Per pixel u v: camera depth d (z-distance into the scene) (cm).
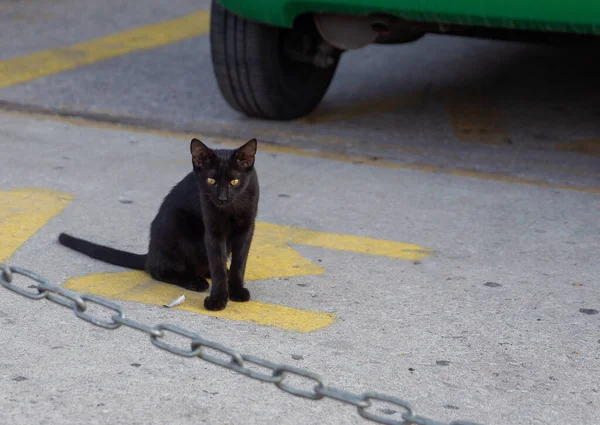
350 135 979
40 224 689
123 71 1192
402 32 929
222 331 525
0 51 1237
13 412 427
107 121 1008
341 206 764
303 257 650
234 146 933
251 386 460
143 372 470
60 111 1025
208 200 558
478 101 1131
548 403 454
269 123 1009
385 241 686
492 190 817
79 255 634
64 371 466
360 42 880
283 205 761
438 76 1248
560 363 498
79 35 1349
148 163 862
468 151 938
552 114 1080
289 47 961
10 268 400
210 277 625
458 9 769
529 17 748
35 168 827
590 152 942
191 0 1630
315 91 1027
